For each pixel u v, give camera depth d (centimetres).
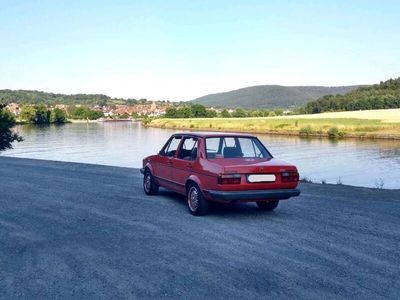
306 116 10875
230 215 812
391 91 15800
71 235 670
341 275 491
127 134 7650
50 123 13525
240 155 833
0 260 553
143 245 612
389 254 567
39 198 1001
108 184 1232
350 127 7112
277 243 618
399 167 3047
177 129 9725
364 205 911
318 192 1091
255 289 451
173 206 902
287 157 3766
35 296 437
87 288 457
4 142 4341
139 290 450
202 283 468
